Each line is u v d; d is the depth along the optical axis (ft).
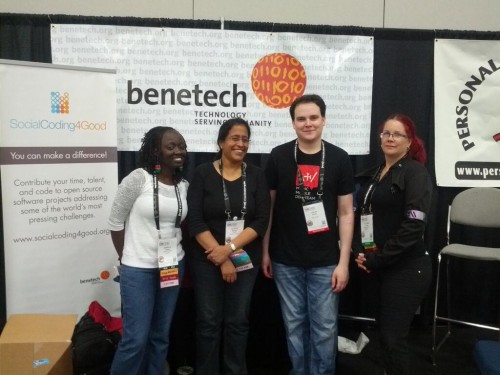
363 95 8.78
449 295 9.32
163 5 9.01
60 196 7.61
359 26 8.99
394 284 5.93
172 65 8.48
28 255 7.43
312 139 6.16
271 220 6.73
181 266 6.40
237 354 6.49
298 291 6.57
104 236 8.04
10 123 7.14
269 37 8.56
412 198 5.75
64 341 5.96
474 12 9.43
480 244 9.55
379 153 9.11
